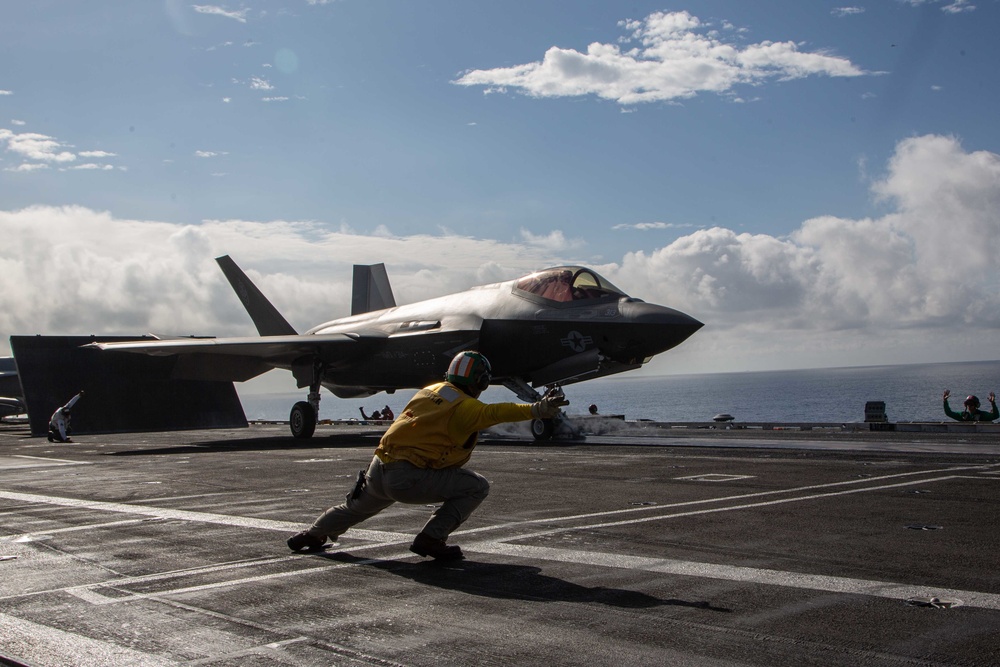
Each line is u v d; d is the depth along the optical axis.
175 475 14.24
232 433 32.62
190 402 37.75
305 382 27.36
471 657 4.34
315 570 6.50
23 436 34.22
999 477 11.71
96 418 34.91
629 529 7.99
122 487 12.58
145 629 4.97
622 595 5.54
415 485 6.61
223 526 8.73
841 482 11.38
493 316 23.31
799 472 12.70
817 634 4.61
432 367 24.06
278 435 30.00
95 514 9.80
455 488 6.67
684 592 5.59
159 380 37.09
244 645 4.61
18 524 9.16
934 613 5.02
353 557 6.98
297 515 9.42
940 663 4.12
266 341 24.56
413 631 4.82
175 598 5.70
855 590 5.58
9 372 48.59
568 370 22.20
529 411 6.24
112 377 35.91
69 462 17.70
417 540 6.67
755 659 4.22
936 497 9.83
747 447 18.11
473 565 6.58
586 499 10.15
